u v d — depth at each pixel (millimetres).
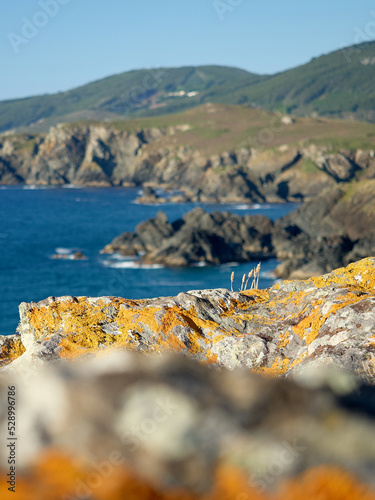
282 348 11867
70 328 12555
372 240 93938
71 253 107375
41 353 11297
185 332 12570
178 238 96562
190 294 14539
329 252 92000
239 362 11438
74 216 181750
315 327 11758
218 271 88562
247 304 14836
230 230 103500
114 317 13164
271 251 101688
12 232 140250
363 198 128625
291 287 15430
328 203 129875
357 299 12211
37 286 79500
